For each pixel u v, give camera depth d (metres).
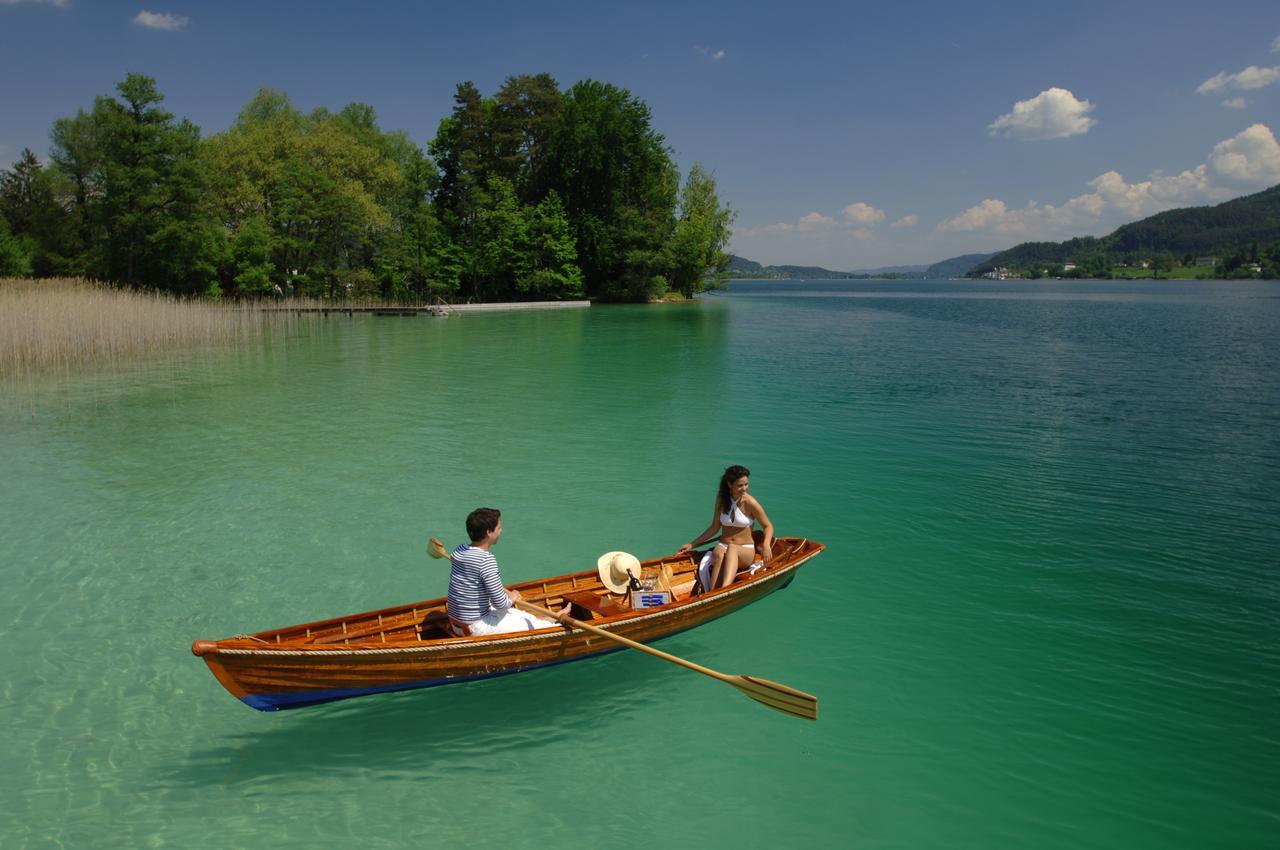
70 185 52.56
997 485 11.51
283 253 50.94
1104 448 13.84
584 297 63.94
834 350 31.38
